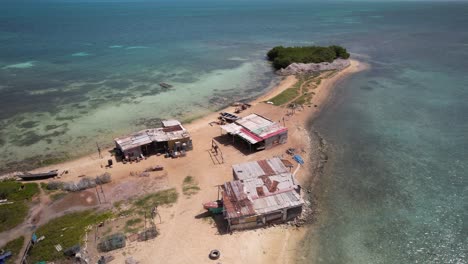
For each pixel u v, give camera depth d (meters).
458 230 35.81
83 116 68.75
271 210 34.72
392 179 45.09
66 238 33.72
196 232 35.25
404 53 123.56
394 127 60.78
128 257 31.66
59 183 44.16
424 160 49.59
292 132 59.03
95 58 123.88
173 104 74.75
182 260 31.70
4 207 39.62
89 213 38.66
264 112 68.00
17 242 33.81
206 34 186.12
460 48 129.62
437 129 59.56
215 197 41.31
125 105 74.38
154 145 52.81
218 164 49.19
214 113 69.06
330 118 65.31
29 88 87.81
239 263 31.56
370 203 40.38
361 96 77.12
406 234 35.38
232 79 93.69
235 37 173.88
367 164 48.91
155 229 35.00
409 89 81.38
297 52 109.69
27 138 59.50
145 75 98.81
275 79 93.12
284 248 33.44
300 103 72.56
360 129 60.28
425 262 31.86
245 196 36.16
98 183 44.69
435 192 42.19
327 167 48.22
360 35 171.75
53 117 68.44
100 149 55.25
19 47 148.38
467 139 55.56
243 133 53.62
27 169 49.75
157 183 44.78
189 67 108.00
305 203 40.19
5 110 72.56
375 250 33.34
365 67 103.19
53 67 110.50
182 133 54.28
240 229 35.62
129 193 42.62
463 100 73.12
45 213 38.84
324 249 33.41
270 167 41.59
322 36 171.50
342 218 37.84
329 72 97.44
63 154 53.97
